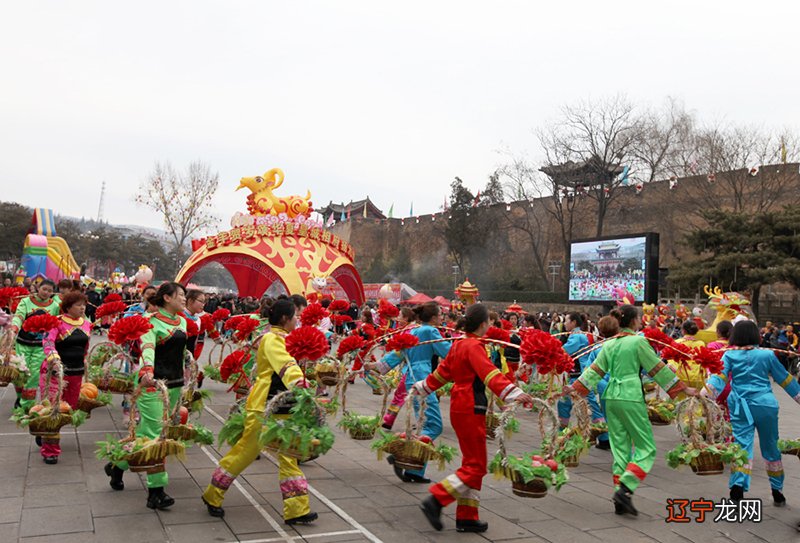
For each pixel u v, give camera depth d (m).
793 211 28.02
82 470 5.84
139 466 4.71
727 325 8.20
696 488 6.29
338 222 72.62
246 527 4.57
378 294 42.03
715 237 29.38
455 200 50.81
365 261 67.12
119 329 4.85
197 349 10.49
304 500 4.66
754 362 5.74
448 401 11.90
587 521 5.08
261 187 24.83
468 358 4.68
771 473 5.72
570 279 29.64
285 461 4.69
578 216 46.09
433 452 5.34
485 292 45.16
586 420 5.92
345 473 6.27
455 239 50.59
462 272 51.41
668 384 5.37
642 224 41.28
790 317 30.44
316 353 4.52
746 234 28.61
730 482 5.60
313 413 4.53
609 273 27.64
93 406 6.80
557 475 4.64
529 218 48.91
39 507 4.80
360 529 4.64
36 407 5.92
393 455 5.54
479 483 4.64
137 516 4.69
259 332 8.88
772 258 27.14
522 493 4.58
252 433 4.65
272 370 4.71
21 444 6.75
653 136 40.44
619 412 5.36
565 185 45.09
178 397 5.55
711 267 28.66
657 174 41.69
